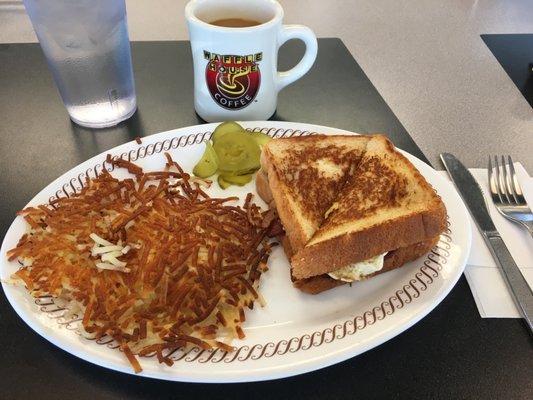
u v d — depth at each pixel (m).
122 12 0.37
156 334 0.25
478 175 0.37
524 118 0.47
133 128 0.41
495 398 0.24
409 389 0.24
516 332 0.27
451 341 0.26
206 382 0.23
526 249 0.31
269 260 0.31
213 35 0.34
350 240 0.28
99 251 0.27
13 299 0.25
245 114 0.40
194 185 0.35
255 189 0.36
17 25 0.59
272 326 0.27
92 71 0.37
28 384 0.24
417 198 0.31
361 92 0.47
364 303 0.28
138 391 0.24
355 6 0.68
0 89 0.44
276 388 0.24
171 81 0.47
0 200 0.33
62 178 0.33
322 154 0.36
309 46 0.39
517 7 0.70
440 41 0.60
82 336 0.24
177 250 0.28
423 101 0.49
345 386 0.24
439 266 0.29
